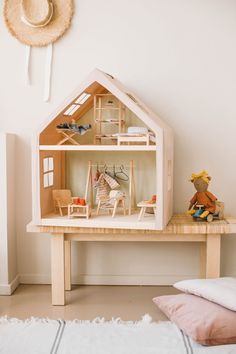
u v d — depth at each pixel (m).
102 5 2.47
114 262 2.59
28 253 2.60
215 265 2.19
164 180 2.08
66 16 2.48
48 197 2.31
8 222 2.45
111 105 2.52
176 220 2.29
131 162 2.41
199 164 2.51
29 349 1.72
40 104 2.54
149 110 2.29
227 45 2.46
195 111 2.49
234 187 2.51
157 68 2.49
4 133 2.40
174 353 1.69
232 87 2.47
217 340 1.77
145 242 2.57
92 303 2.29
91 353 1.69
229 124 2.49
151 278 2.58
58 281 2.24
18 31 2.51
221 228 2.14
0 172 2.41
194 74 2.48
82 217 2.24
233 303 1.82
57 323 1.95
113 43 2.49
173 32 2.46
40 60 2.52
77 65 2.51
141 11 2.46
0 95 2.55
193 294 2.04
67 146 2.14
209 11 2.45
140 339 1.80
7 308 2.22
